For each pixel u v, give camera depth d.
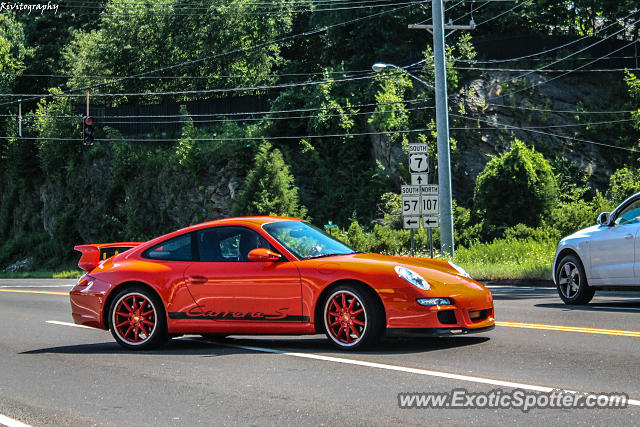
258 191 53.16
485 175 40.53
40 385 6.97
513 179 39.47
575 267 12.91
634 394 5.76
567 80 51.28
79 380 7.14
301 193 55.22
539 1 54.81
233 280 8.72
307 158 56.59
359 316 8.21
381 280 8.06
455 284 8.31
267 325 8.59
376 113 52.06
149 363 7.97
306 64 68.81
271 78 66.75
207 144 57.94
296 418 5.36
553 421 5.07
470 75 52.00
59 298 19.45
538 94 50.56
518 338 8.76
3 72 75.25
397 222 44.22
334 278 8.25
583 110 49.47
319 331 8.42
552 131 48.94
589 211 38.94
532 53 52.44
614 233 12.34
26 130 70.50
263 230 8.91
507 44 52.97
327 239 9.27
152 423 5.37
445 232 25.81
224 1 66.06
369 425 5.11
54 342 10.24
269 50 67.06
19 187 72.25
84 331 11.48
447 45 52.25
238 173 56.53
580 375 6.55
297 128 57.47
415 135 51.06
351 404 5.71
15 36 77.69
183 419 5.45
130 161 63.66
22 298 19.92
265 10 65.75
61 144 67.19
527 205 39.41
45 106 73.25
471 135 49.25
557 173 46.69
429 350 8.06
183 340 9.89
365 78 56.19
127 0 68.25
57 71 78.19
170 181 60.12
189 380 6.90
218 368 7.46
